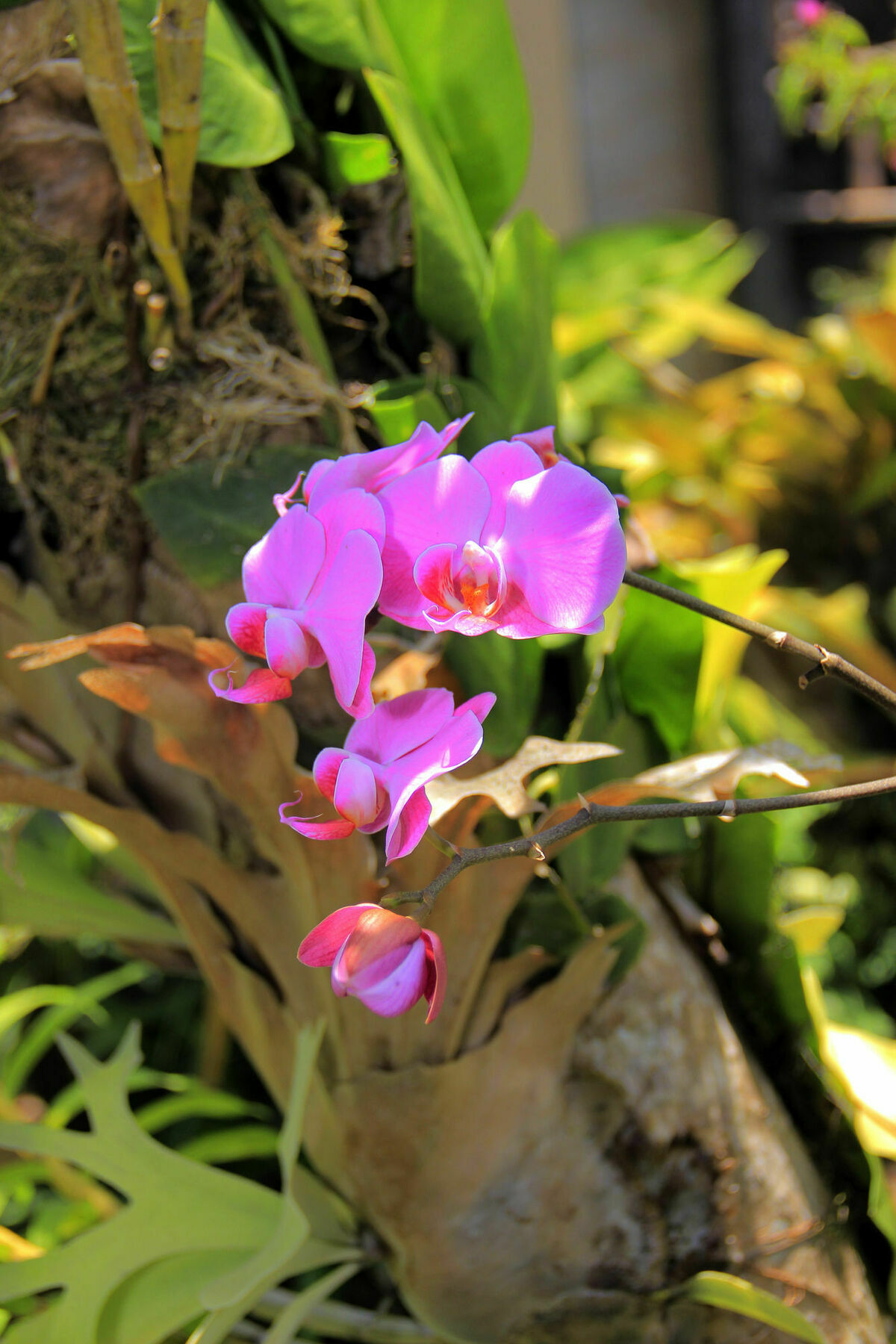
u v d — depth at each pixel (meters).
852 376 1.63
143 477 0.88
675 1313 0.91
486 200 0.97
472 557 0.71
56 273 0.87
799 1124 0.98
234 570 0.86
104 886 1.14
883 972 1.59
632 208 2.98
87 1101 0.94
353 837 0.84
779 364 1.84
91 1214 1.14
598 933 0.88
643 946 0.91
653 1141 0.91
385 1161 0.89
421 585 0.71
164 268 0.84
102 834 1.08
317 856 0.85
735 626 0.73
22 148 0.84
